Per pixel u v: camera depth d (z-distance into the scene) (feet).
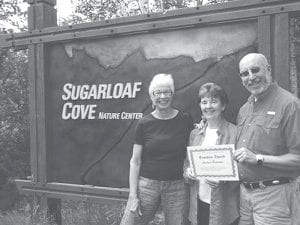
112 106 14.28
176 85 13.10
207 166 9.16
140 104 13.75
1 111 21.48
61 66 15.28
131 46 13.88
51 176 15.57
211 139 9.62
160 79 10.15
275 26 11.42
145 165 10.48
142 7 21.62
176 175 10.34
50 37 15.20
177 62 13.09
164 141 10.19
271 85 8.86
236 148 9.23
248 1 11.70
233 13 11.91
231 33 12.25
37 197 15.94
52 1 15.87
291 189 8.76
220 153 8.96
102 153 14.55
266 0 11.46
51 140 15.58
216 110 9.57
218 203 9.30
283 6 11.25
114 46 14.21
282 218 8.66
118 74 14.15
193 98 12.85
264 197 8.75
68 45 15.11
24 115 22.34
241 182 9.22
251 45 11.98
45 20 15.58
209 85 9.66
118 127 14.19
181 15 12.75
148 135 10.36
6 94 21.83
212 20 12.22
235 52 12.19
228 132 9.53
